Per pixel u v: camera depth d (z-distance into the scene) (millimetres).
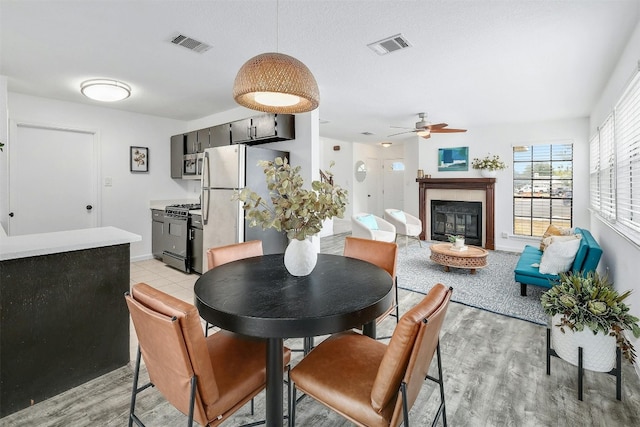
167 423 1641
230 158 3658
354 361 1366
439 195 6727
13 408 1719
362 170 9289
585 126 5141
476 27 2275
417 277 4246
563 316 1924
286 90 1552
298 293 1447
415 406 1777
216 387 1147
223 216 3734
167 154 5328
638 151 2404
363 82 3443
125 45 2574
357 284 1581
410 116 5145
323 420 1688
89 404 1785
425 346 1082
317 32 2352
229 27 2281
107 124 4637
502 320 2896
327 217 1684
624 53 2635
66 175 4320
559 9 2051
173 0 1951
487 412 1725
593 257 2910
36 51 2691
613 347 1807
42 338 1817
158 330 1084
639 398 1825
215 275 1727
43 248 1791
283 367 1355
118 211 4793
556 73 3166
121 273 2133
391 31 2336
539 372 2090
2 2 1974
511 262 5066
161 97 4051
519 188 5816
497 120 5449
